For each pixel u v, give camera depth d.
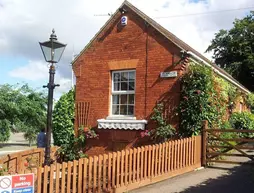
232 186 8.95
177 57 12.68
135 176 8.89
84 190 7.59
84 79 15.26
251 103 22.56
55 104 15.99
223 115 14.58
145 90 13.38
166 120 12.72
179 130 12.41
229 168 11.39
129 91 13.91
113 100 14.45
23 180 4.62
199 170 11.16
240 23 38.53
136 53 13.77
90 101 14.96
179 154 10.56
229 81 17.30
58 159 13.20
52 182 6.89
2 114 23.17
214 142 12.18
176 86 12.61
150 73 13.33
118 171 8.45
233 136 14.95
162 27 14.19
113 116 14.14
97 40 14.96
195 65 12.58
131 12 14.04
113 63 14.37
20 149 23.08
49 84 8.80
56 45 8.91
